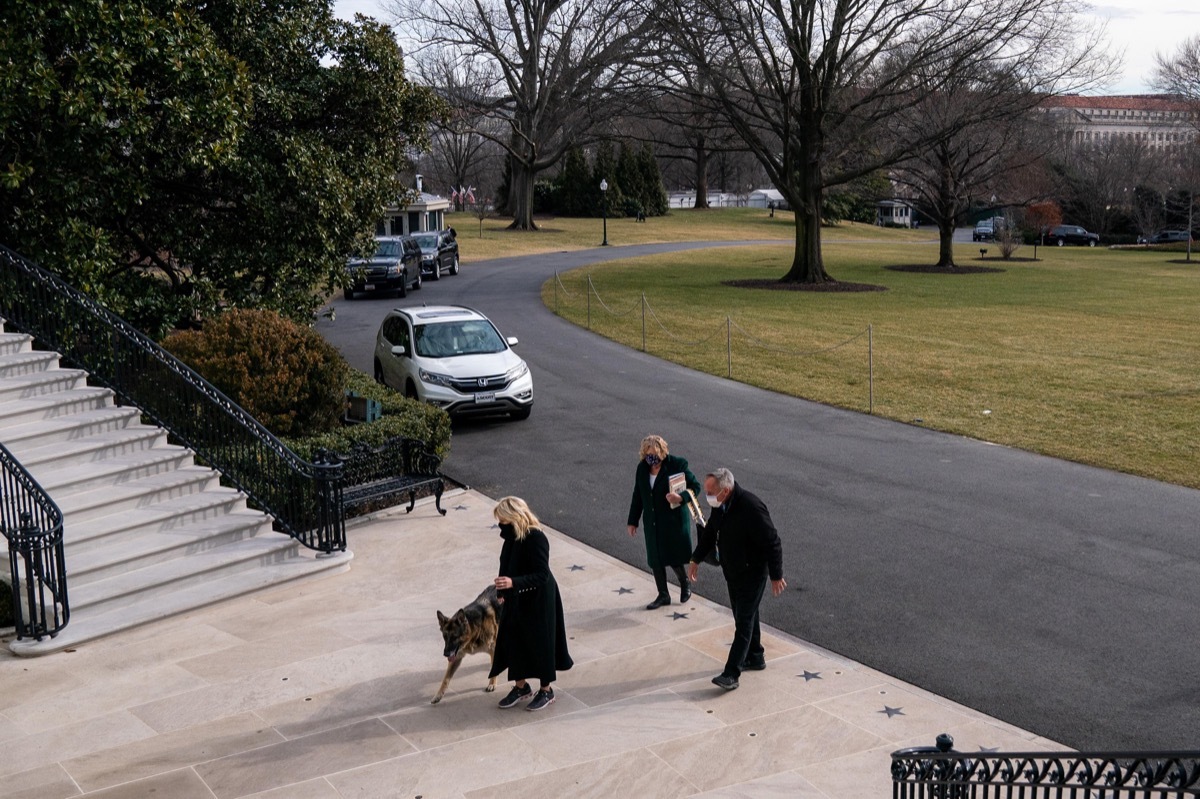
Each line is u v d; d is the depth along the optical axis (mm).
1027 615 9461
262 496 11578
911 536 11820
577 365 24203
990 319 32844
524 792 6637
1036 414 18562
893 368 23547
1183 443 16203
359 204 19500
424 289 40875
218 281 18453
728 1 38219
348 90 18797
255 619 9766
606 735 7391
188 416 12078
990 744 7145
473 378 17547
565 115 69500
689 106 50562
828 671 8391
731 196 134875
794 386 21391
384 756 7148
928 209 56812
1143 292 42562
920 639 8984
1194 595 9852
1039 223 77625
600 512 12992
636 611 9812
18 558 9703
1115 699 7785
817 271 44094
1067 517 12438
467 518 12859
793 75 41438
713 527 8141
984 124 48438
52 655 8984
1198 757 3348
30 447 11352
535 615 7703
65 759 7172
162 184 17438
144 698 8133
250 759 7133
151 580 9992
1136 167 89875
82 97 13930
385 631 9430
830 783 6637
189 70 15328
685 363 24359
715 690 8078
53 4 13672
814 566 10898
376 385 16672
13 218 15141
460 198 104062
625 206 92250
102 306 12617
